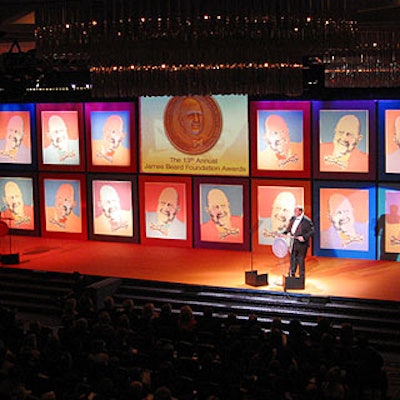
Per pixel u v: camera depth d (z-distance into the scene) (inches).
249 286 689.6
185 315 521.3
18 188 925.8
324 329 489.7
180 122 828.0
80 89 863.7
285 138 789.9
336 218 783.7
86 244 879.7
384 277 712.4
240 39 578.6
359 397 428.5
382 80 714.8
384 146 758.5
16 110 910.4
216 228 830.5
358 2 600.7
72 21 585.6
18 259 789.9
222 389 414.9
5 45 852.6
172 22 572.4
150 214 859.4
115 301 703.1
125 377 412.5
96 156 877.2
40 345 496.1
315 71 759.7
